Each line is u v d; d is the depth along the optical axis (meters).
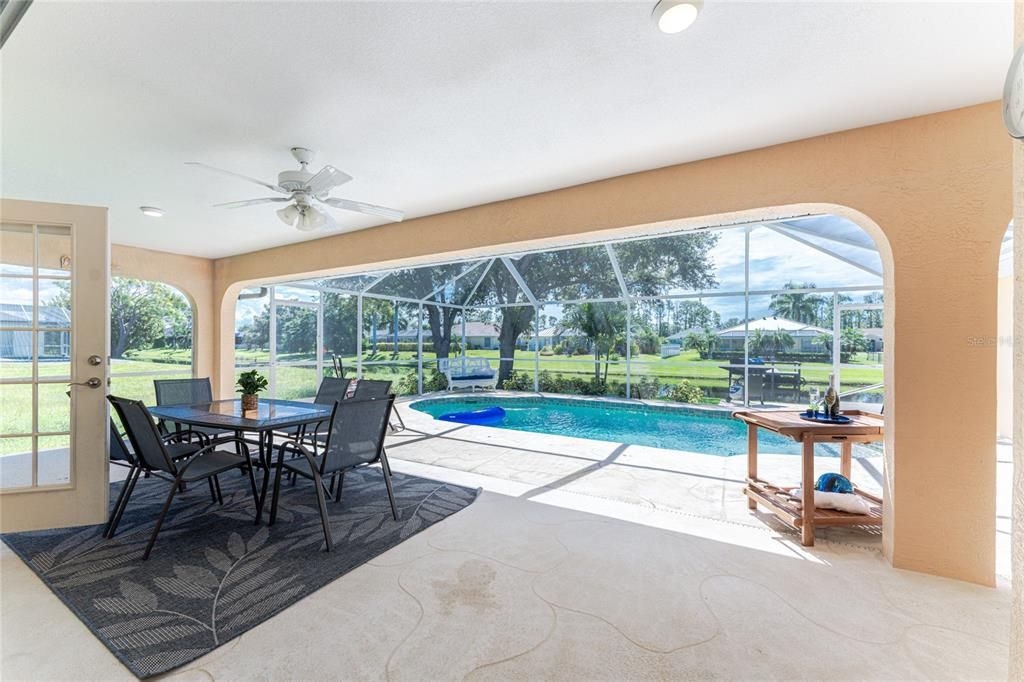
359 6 1.57
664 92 2.14
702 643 1.80
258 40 1.75
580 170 3.09
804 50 1.83
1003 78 2.00
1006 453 4.89
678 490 3.71
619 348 9.23
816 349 7.11
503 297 10.54
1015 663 0.85
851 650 1.77
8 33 1.58
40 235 2.88
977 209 2.23
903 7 1.58
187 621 1.91
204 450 2.96
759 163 2.72
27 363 2.85
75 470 2.88
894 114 2.32
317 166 3.00
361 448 2.92
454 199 3.74
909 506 2.38
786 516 2.81
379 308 9.13
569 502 3.42
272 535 2.77
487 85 2.09
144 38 1.73
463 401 9.65
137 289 6.98
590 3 1.57
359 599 2.09
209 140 2.63
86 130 2.49
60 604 2.04
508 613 1.99
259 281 5.79
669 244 8.03
